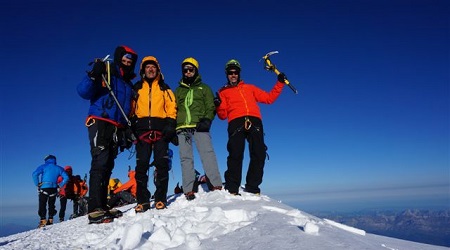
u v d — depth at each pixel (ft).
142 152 15.47
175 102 16.46
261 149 17.16
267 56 18.89
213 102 17.70
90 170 13.83
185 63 17.78
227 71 18.38
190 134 17.57
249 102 17.57
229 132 17.29
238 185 16.44
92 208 13.53
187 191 16.79
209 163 17.53
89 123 13.94
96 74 13.57
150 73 16.05
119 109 14.51
